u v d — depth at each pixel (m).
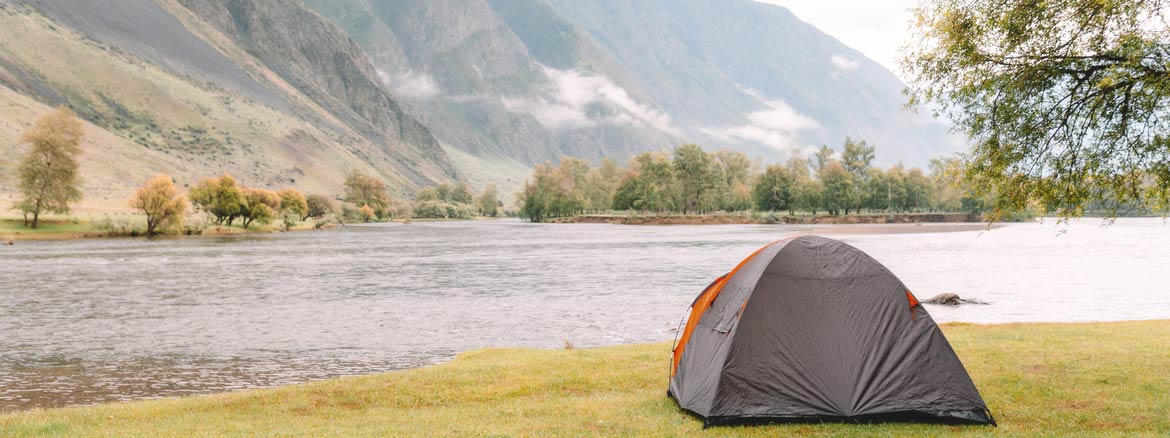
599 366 18.38
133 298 43.53
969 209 183.25
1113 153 14.48
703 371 13.38
